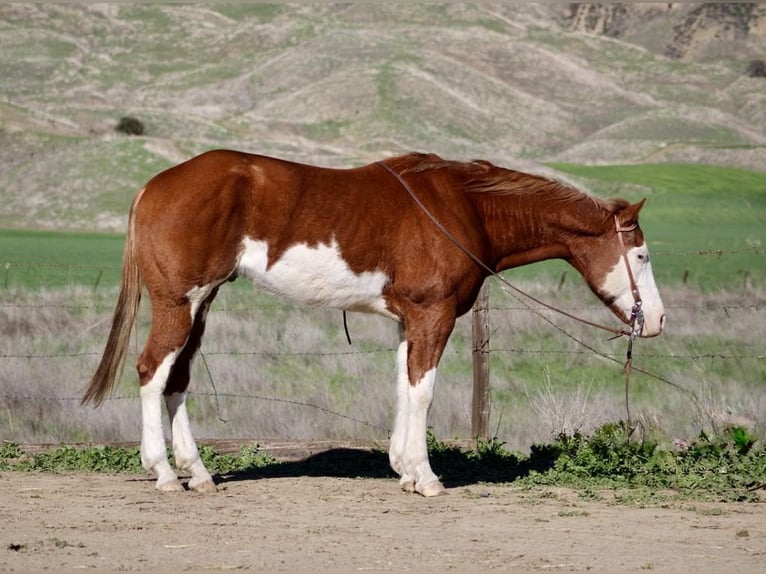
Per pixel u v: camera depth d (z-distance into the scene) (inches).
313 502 374.9
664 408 595.2
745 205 3481.8
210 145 3622.0
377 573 277.0
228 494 387.9
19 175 3142.2
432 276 394.9
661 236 2349.9
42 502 364.2
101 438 525.7
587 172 4092.0
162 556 292.2
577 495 394.6
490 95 7445.9
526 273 1392.7
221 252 377.4
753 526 339.6
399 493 395.9
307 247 384.2
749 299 1035.3
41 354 703.1
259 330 797.2
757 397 600.4
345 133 6107.3
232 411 571.5
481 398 499.2
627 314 425.1
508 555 298.0
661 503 378.9
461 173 412.8
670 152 5807.1
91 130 4685.0
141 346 776.9
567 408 545.6
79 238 2203.5
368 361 716.0
